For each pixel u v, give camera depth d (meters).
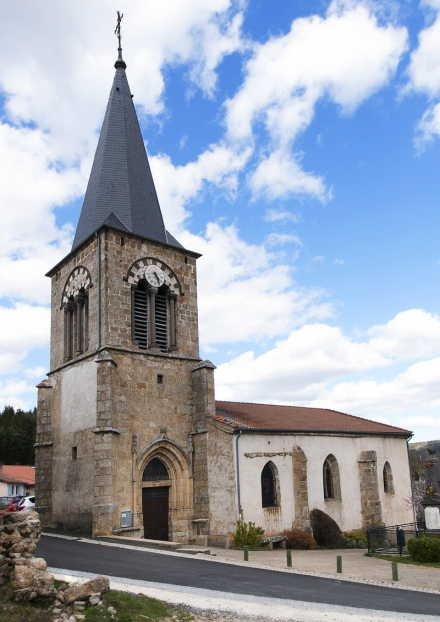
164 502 29.92
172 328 32.50
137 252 31.97
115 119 35.81
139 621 12.62
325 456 34.34
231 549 27.62
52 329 35.12
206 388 31.19
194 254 34.59
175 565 19.80
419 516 43.09
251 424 31.44
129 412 28.97
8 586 13.04
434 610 15.10
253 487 29.38
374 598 16.42
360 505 35.81
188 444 30.95
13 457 95.81
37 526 14.01
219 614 13.69
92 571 17.70
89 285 31.31
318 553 28.27
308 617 13.69
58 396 32.91
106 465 26.72
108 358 28.22
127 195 33.38
